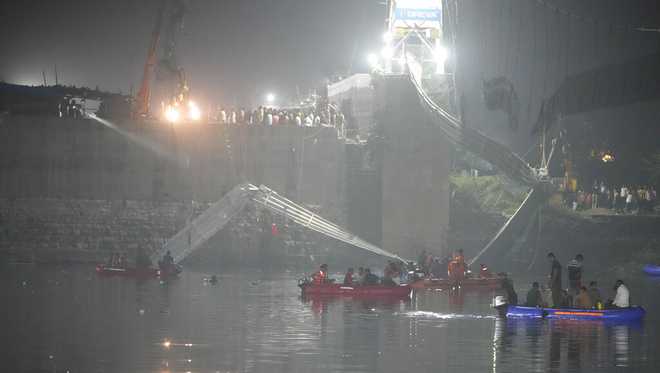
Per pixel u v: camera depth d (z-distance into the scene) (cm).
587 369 2600
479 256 5931
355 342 2986
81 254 6191
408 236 6400
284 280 5259
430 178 6419
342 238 6303
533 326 3409
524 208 5994
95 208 6469
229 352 2770
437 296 4600
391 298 4425
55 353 2712
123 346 2844
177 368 2528
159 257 6088
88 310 3666
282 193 6588
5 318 3406
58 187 6600
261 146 6606
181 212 6462
